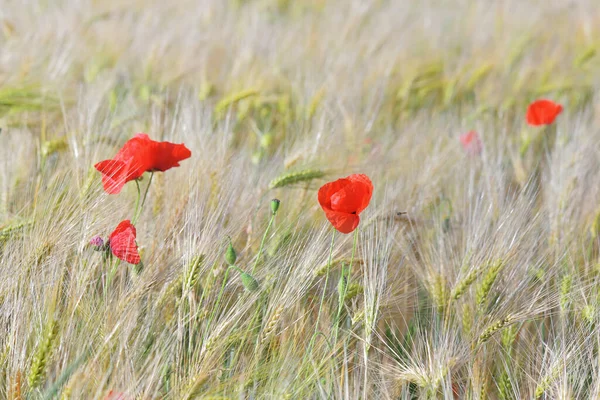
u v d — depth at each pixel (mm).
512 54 7355
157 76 5852
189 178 4609
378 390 4449
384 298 4516
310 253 4504
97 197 4520
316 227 4594
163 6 8266
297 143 4883
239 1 9211
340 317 4527
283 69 6379
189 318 4445
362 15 8562
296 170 4707
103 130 4832
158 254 4520
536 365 4496
